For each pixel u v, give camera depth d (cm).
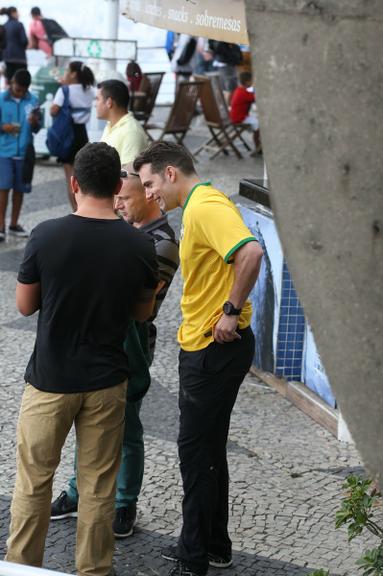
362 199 250
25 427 520
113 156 514
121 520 631
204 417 552
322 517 671
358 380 258
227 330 527
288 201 265
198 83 1997
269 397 894
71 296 503
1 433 791
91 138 1702
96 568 539
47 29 2586
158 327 1087
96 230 506
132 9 803
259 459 762
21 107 1373
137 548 624
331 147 254
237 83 2427
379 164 246
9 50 2333
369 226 250
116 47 1769
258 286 921
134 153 981
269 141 267
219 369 543
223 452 571
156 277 532
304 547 631
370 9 242
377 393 255
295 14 255
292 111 260
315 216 260
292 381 894
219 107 2023
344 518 498
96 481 532
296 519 668
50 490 530
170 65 2634
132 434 621
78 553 541
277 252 881
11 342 1017
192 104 2020
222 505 593
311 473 741
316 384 857
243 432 814
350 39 246
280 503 690
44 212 1567
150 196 554
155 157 546
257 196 900
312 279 264
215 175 1866
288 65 258
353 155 250
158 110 2586
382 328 251
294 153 262
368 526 511
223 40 658
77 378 512
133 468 627
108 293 507
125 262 508
